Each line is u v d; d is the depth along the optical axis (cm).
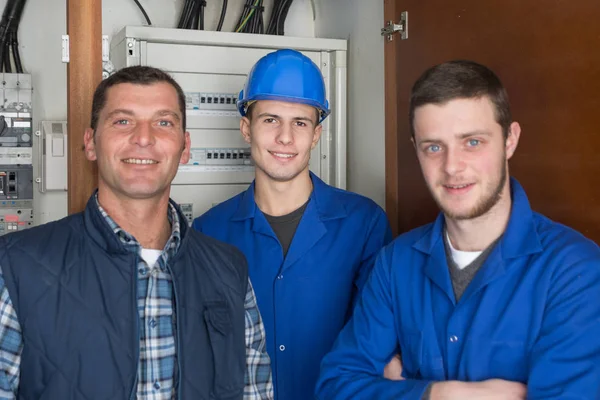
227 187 217
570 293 100
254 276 165
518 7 146
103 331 106
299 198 168
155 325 112
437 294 116
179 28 227
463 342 110
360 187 227
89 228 112
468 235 112
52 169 231
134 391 106
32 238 110
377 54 213
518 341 104
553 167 137
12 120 228
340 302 164
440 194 108
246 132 170
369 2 217
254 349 131
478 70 105
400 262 124
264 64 163
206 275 122
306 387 162
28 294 104
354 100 230
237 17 250
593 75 126
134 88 116
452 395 103
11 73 227
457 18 169
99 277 109
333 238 167
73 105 161
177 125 119
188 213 213
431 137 106
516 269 108
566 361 97
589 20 127
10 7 229
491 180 105
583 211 129
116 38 217
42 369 103
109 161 113
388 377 122
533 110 143
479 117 103
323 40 222
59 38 243
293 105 158
